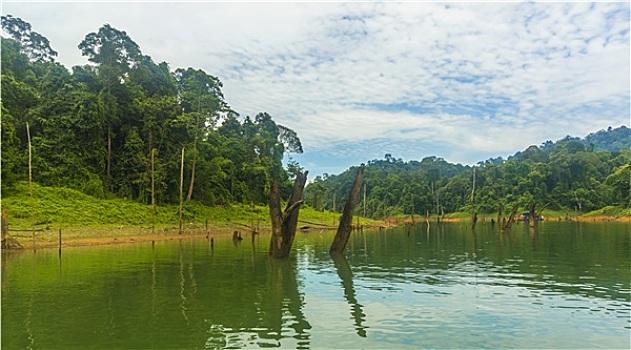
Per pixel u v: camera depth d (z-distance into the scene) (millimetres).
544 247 41188
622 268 27344
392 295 20328
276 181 34000
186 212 68500
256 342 13977
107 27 70938
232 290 21719
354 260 33188
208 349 13391
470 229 79750
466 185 145750
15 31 87375
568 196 129875
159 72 81500
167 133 73438
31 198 52156
